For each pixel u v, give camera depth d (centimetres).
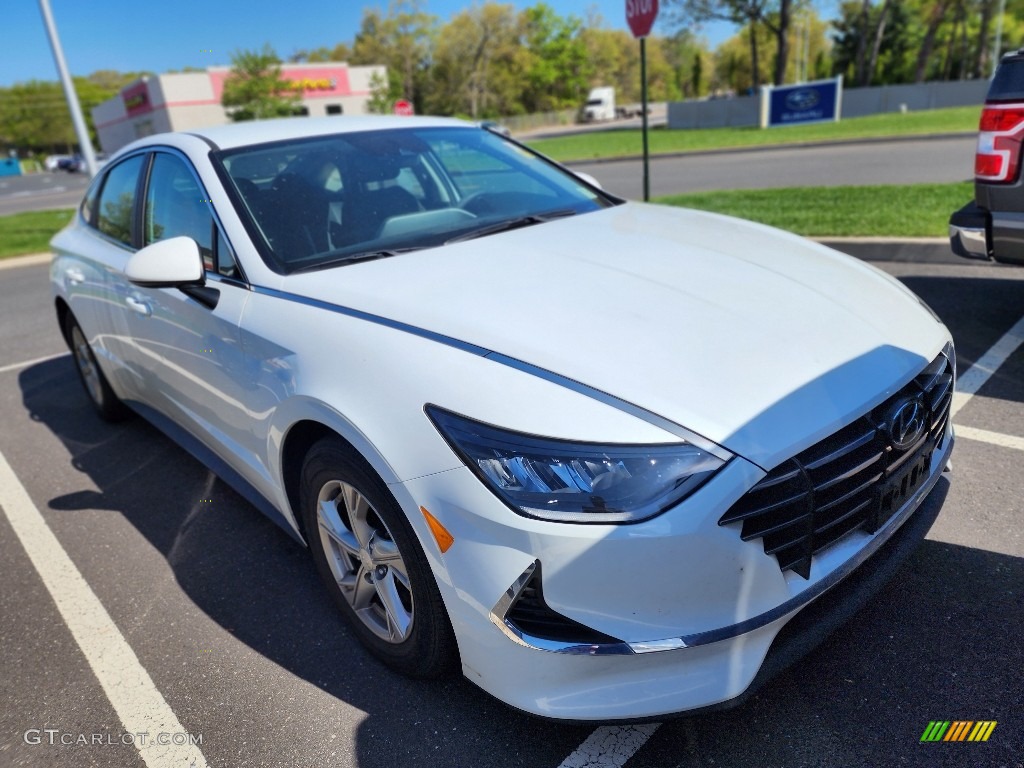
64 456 420
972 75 6162
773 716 199
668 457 164
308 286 239
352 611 234
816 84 2962
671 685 171
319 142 312
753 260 248
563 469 166
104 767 206
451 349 194
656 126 4284
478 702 213
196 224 288
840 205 769
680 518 162
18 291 939
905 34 5609
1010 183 360
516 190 327
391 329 208
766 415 172
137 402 394
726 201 889
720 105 3547
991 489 286
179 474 382
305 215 275
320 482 224
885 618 228
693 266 238
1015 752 181
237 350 251
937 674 206
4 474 402
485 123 400
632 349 187
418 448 183
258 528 324
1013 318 441
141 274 251
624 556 162
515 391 178
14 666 250
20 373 586
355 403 199
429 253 258
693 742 194
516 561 168
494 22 7350
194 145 305
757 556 169
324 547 237
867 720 195
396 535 195
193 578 291
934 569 247
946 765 180
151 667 243
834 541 187
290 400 221
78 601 283
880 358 198
